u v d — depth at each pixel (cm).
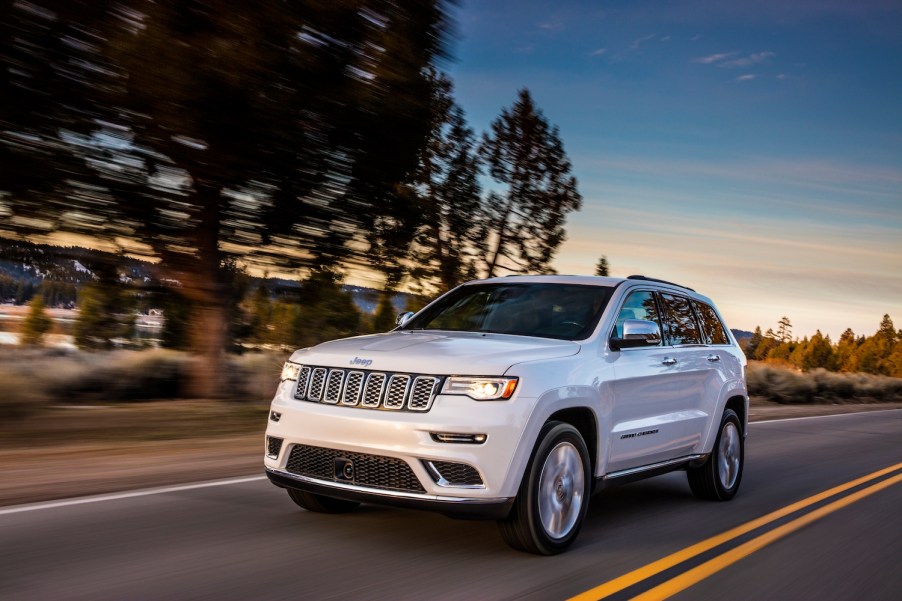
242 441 995
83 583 437
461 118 1748
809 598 466
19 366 1396
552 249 1881
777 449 1212
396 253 1417
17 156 1041
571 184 1902
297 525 578
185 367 1480
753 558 546
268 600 419
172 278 1309
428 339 573
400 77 1198
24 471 748
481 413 489
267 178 1185
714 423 732
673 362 671
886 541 614
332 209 1274
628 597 447
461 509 486
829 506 749
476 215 1778
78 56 1017
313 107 1155
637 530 617
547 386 515
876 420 1909
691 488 761
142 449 902
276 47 1072
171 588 433
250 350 1511
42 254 1185
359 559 500
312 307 1420
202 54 1027
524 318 625
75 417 1092
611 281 661
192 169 1153
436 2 1230
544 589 454
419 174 1466
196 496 662
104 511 602
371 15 1161
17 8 966
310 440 520
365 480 506
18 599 409
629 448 606
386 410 504
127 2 1019
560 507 529
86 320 1597
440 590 446
